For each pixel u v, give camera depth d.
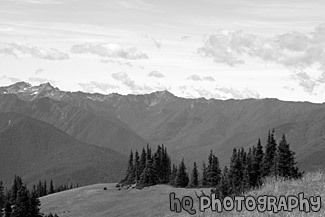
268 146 72.00
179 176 114.50
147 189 112.50
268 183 40.44
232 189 58.53
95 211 98.12
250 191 41.22
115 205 100.12
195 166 112.62
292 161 63.34
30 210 90.25
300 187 35.75
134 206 94.00
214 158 110.56
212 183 107.50
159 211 82.56
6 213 94.56
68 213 100.38
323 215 28.03
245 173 65.88
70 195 120.12
